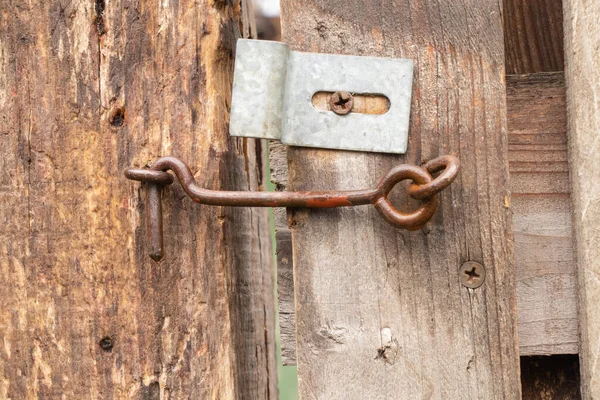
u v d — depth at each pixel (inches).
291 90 21.6
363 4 21.9
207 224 21.9
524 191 22.9
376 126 21.6
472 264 21.7
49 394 21.8
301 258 21.8
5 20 22.0
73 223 21.8
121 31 21.8
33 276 21.9
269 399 24.7
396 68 21.7
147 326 21.7
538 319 22.9
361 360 21.7
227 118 22.2
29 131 21.9
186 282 21.8
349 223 21.8
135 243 21.7
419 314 21.7
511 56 24.1
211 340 21.9
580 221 22.3
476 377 21.7
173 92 21.8
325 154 21.8
